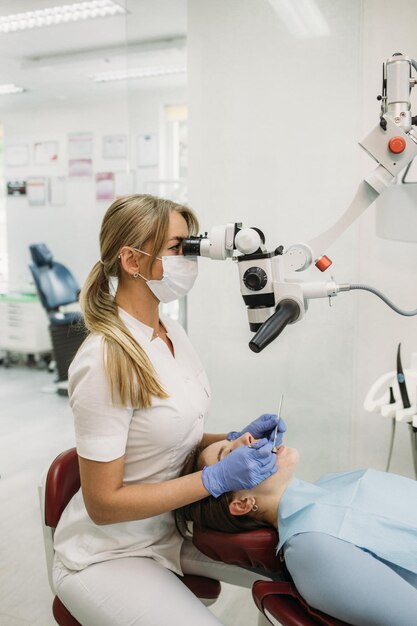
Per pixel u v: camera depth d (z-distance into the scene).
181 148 3.69
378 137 1.01
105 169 5.16
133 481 1.12
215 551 1.09
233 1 1.92
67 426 3.43
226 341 2.10
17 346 4.87
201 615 0.98
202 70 1.99
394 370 1.92
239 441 1.12
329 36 1.83
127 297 1.16
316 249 1.07
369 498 1.04
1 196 5.65
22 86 4.71
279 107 1.92
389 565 0.94
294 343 2.03
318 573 0.88
